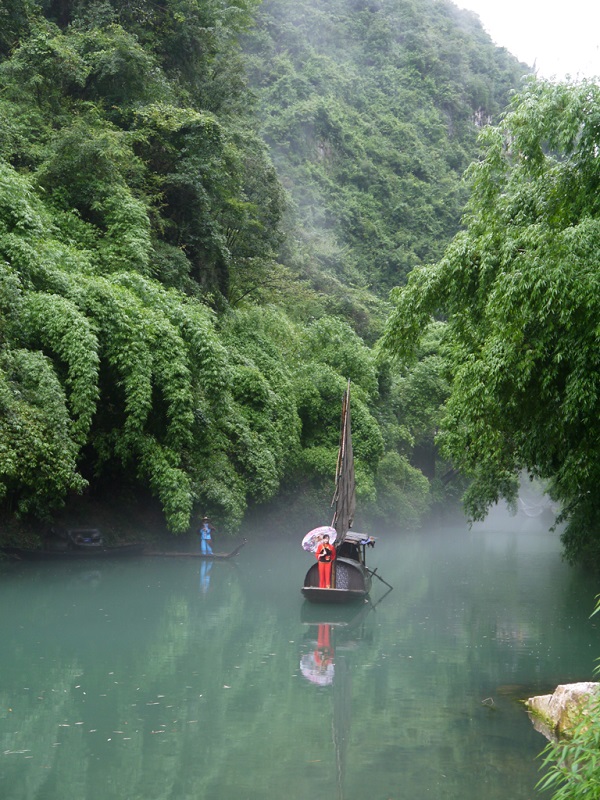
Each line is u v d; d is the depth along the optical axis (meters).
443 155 101.44
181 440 19.73
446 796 6.54
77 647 11.55
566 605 15.98
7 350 16.42
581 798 4.29
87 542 19.08
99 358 18.47
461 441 14.26
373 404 34.03
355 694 9.47
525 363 9.88
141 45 28.75
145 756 7.39
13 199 18.50
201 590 16.56
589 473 11.09
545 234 10.06
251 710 8.83
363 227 79.69
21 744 7.64
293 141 81.38
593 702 5.04
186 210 27.31
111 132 23.22
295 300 40.34
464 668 10.74
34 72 24.81
